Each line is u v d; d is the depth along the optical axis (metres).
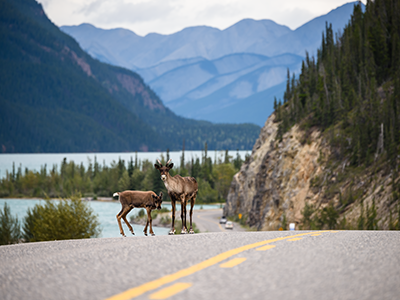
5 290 8.60
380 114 87.69
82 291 8.42
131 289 8.50
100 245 15.82
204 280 9.23
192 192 22.70
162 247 14.30
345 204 80.00
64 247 15.77
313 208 87.69
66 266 11.15
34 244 17.22
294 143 110.19
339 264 10.80
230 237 17.33
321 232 20.20
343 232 19.97
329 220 76.62
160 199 23.05
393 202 67.12
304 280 9.12
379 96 100.88
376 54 115.94
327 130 101.62
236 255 12.30
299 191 97.50
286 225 94.00
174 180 21.64
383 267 10.42
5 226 67.31
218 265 10.85
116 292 8.30
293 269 10.23
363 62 119.44
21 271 10.60
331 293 8.09
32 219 67.94
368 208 70.75
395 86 93.69
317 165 96.81
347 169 87.94
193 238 17.23
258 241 15.63
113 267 10.83
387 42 116.88
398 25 117.81
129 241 16.83
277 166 112.88
